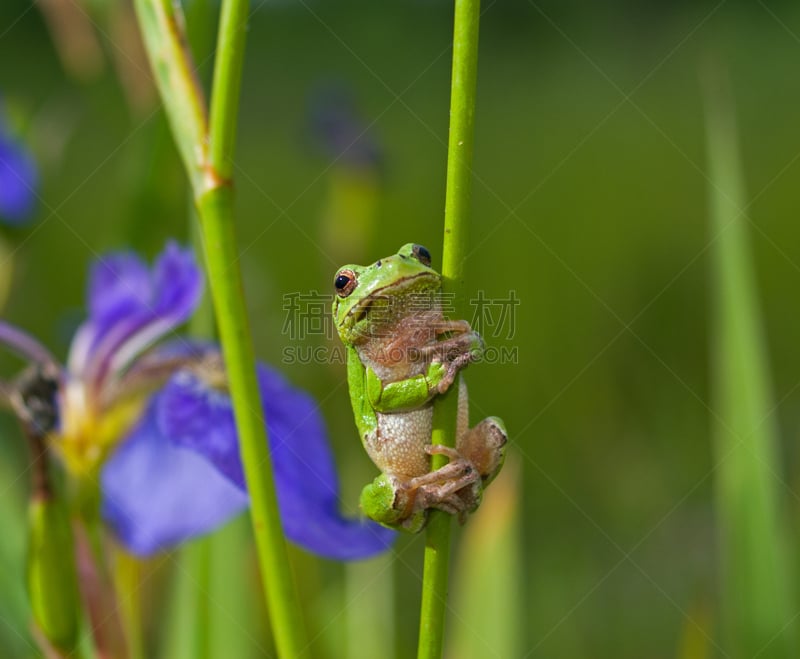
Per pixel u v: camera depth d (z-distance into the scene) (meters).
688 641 0.48
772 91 1.84
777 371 0.95
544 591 0.70
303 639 0.39
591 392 0.88
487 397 0.87
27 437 0.43
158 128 0.50
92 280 0.47
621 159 1.42
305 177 1.23
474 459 0.40
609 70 1.96
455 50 0.38
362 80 1.71
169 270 0.46
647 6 2.10
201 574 0.47
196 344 0.47
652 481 0.80
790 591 0.46
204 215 0.40
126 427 0.46
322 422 0.46
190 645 0.47
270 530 0.39
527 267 1.03
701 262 1.05
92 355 0.46
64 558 0.43
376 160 0.63
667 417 0.86
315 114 0.64
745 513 0.46
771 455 0.46
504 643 0.48
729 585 0.46
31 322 0.79
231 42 0.39
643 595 0.69
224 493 0.45
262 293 0.62
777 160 1.44
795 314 1.04
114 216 0.51
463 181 0.39
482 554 0.48
